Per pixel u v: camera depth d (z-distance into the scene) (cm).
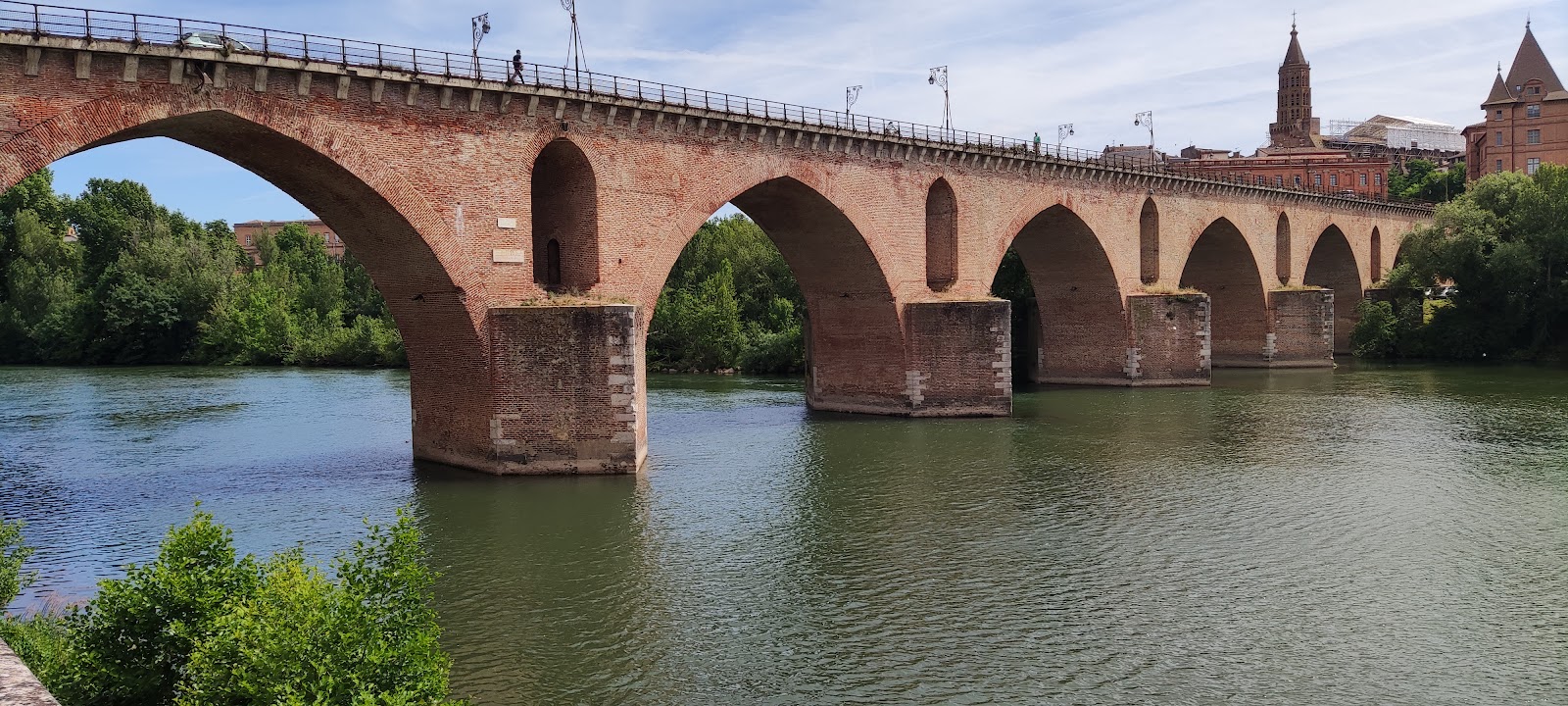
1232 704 1789
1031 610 2247
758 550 2694
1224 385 6231
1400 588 2350
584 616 2225
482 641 2086
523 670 1947
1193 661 1967
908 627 2159
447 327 3503
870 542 2764
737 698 1831
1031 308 6606
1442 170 14412
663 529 2892
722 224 10050
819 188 4397
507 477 3462
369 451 4100
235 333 9581
